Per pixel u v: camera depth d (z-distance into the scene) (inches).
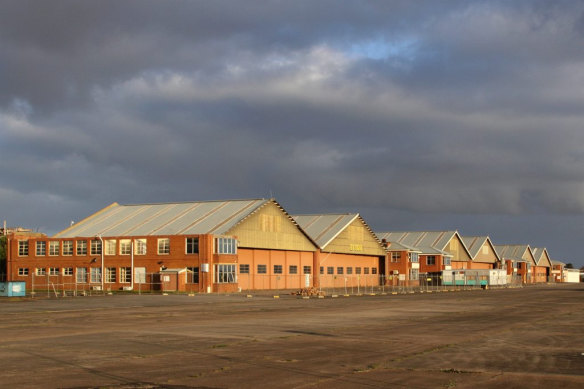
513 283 5457.7
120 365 639.8
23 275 3440.0
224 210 3270.2
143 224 3307.1
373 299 2364.7
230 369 619.2
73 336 913.5
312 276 3693.4
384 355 732.0
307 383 549.0
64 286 3287.4
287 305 1855.3
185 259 2947.8
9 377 566.3
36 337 898.7
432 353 752.3
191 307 1717.5
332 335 956.0
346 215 4092.0
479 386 540.7
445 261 5083.7
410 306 1834.4
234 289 2982.3
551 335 980.6
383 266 4515.3
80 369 613.0
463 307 1792.6
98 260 3206.2
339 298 2455.7
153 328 1049.5
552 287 4534.9
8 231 5226.4
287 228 3464.6
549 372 615.5
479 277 4387.3
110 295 2568.9
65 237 3348.9
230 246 2989.7
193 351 750.5
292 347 797.9
